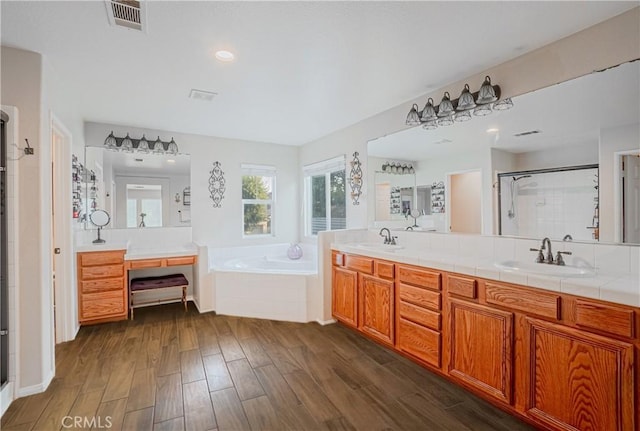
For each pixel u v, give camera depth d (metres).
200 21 1.82
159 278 3.90
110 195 3.91
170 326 3.29
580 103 1.97
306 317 3.41
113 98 3.04
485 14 1.76
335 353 2.68
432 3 1.67
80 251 3.22
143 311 3.80
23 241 2.07
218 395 2.06
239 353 2.67
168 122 3.83
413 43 2.07
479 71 2.46
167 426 1.76
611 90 1.84
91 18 1.79
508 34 1.97
